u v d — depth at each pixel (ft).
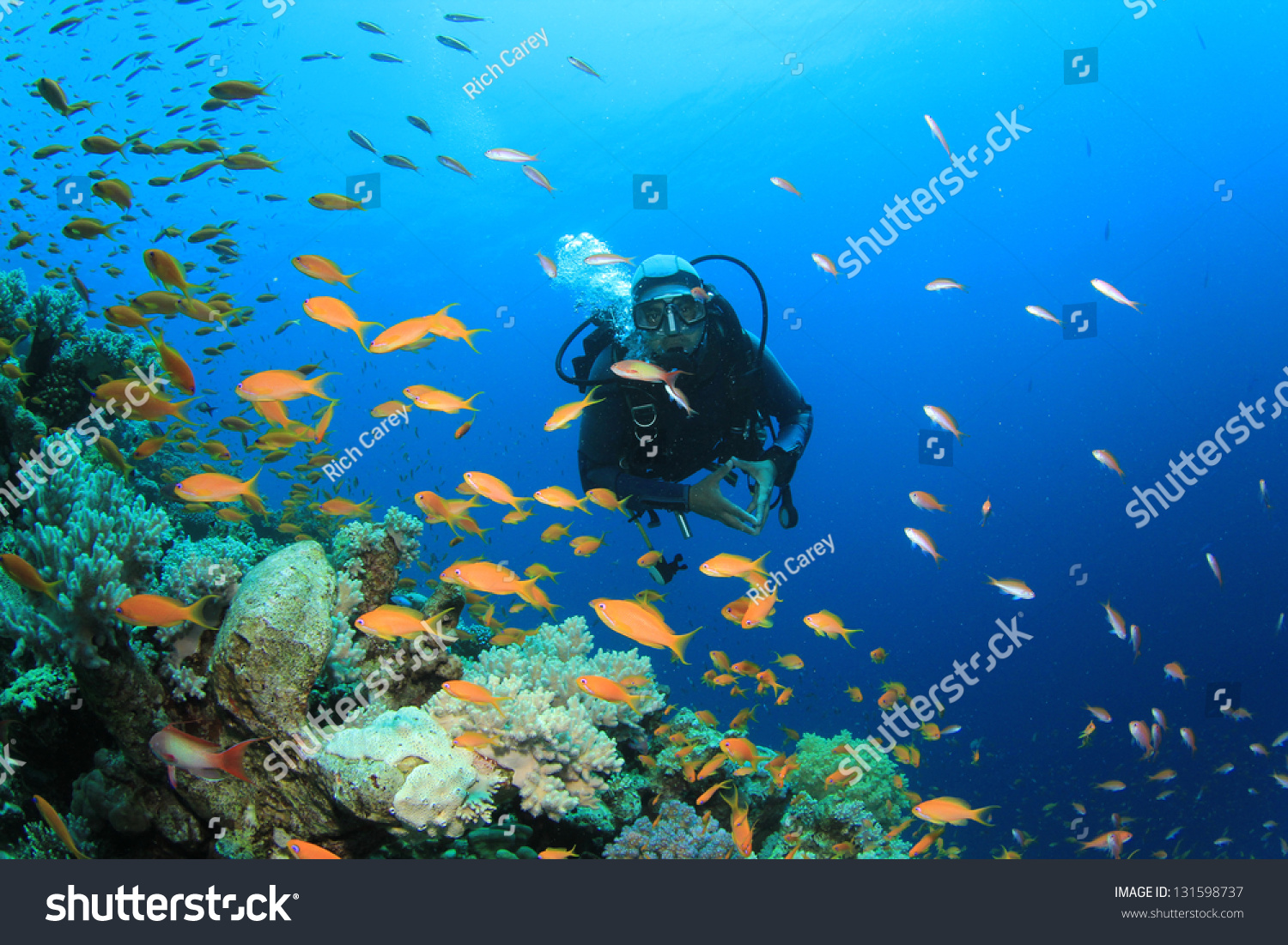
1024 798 50.85
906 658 106.42
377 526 10.82
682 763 12.22
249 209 79.15
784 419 17.37
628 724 12.41
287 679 7.66
